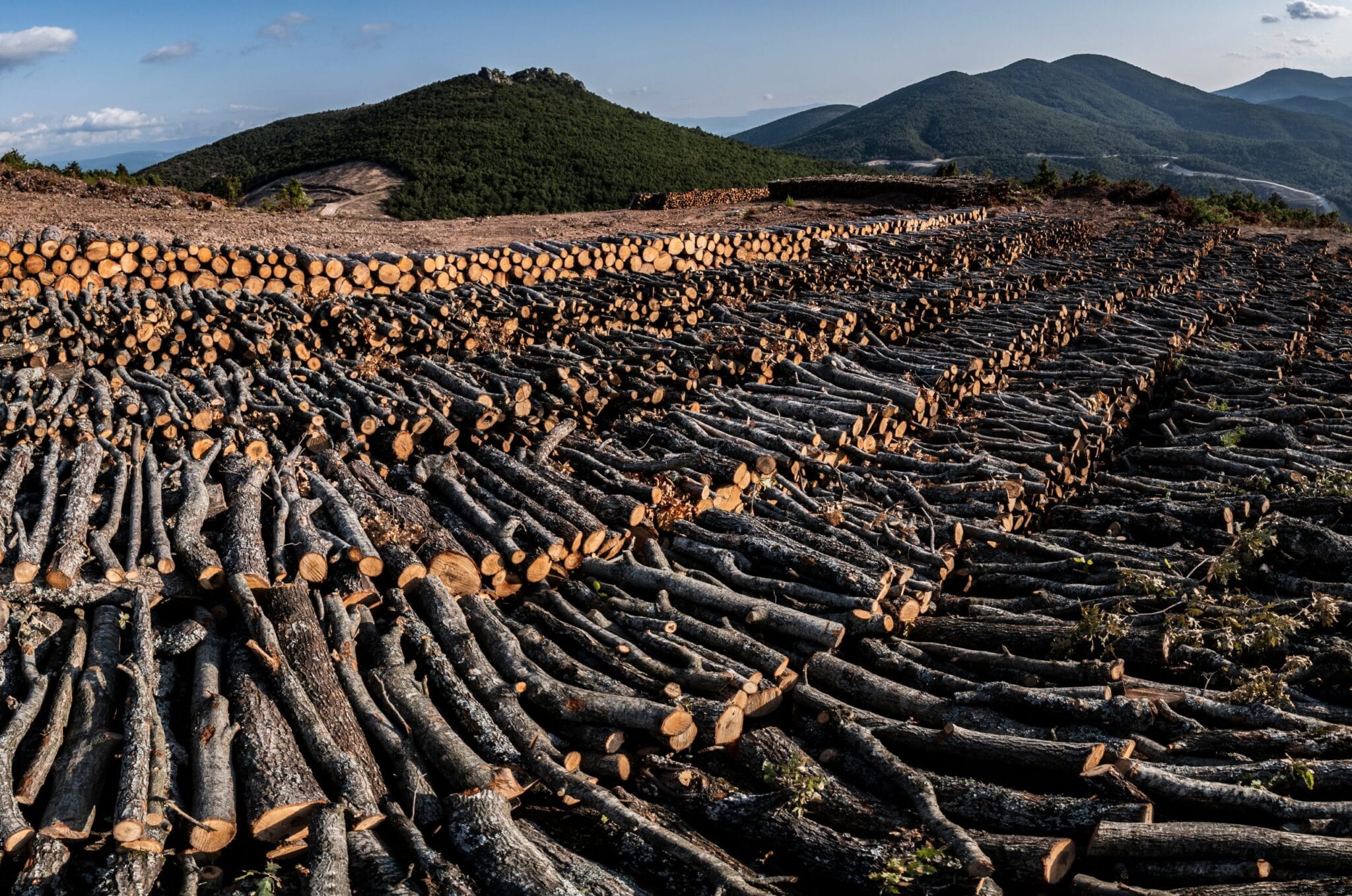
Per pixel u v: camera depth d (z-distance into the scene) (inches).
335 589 254.7
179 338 417.7
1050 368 530.6
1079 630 253.4
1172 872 176.2
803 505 341.7
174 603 249.9
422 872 178.5
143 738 189.3
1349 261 968.3
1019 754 205.5
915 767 219.3
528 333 495.2
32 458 305.7
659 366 442.3
